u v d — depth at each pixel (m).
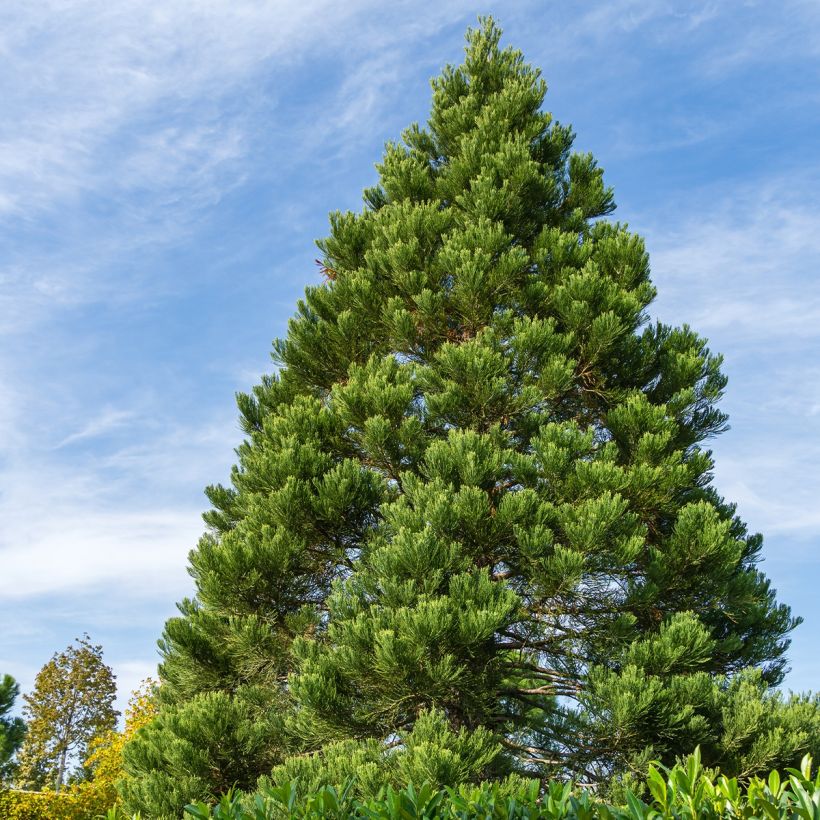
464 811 4.22
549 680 10.44
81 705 30.77
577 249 11.61
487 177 11.99
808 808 3.62
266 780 7.66
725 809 3.92
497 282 11.21
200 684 10.79
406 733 8.09
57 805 17.42
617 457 10.50
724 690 9.19
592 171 13.28
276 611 10.55
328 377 12.36
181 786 8.98
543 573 9.14
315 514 10.34
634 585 9.88
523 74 14.16
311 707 8.53
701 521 9.83
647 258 11.63
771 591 10.89
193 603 11.40
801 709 8.84
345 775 7.59
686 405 10.94
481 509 9.07
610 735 8.51
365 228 12.98
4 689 10.54
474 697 8.59
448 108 14.11
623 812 4.11
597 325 10.59
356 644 8.38
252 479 10.99
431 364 11.72
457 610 8.13
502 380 10.17
